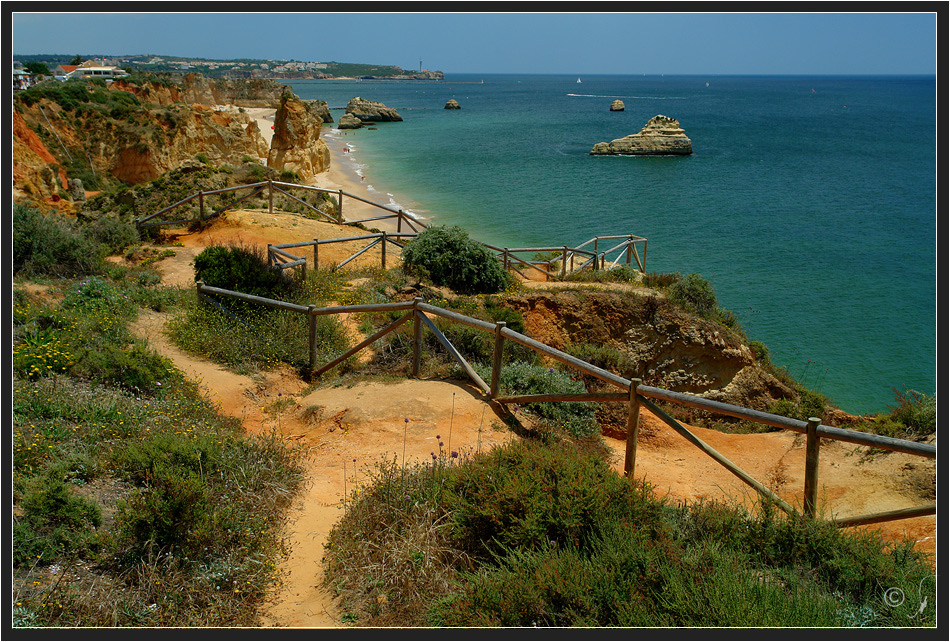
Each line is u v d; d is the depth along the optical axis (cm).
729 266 3061
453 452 600
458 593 414
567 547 427
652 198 4625
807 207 4469
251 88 12600
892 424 796
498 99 19025
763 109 15125
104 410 609
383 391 779
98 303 972
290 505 545
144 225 1788
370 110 11106
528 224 3716
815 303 2581
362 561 448
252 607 412
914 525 548
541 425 741
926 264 3141
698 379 1470
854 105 16838
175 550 431
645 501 480
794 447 783
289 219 1969
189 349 895
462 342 984
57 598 383
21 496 449
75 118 3416
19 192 2561
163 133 3609
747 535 473
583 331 1440
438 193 4469
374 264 1633
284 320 984
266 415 765
